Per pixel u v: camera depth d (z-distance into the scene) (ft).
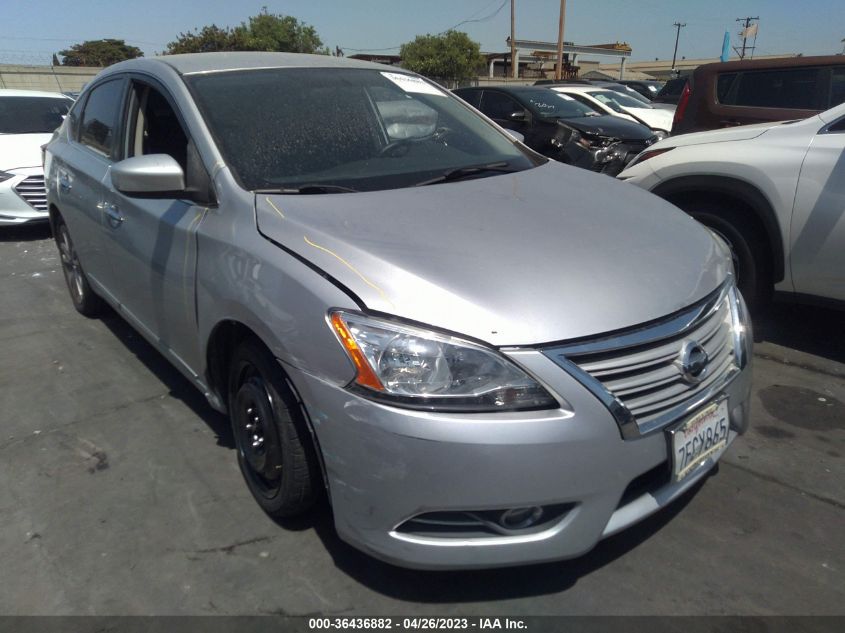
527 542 6.68
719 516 8.69
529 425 6.31
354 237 7.48
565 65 171.83
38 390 12.53
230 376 8.86
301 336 6.99
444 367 6.40
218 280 8.27
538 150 29.48
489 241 7.59
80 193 13.16
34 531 8.72
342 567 7.93
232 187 8.66
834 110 12.48
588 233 8.07
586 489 6.55
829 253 12.17
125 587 7.74
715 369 7.66
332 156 9.65
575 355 6.51
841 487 9.26
